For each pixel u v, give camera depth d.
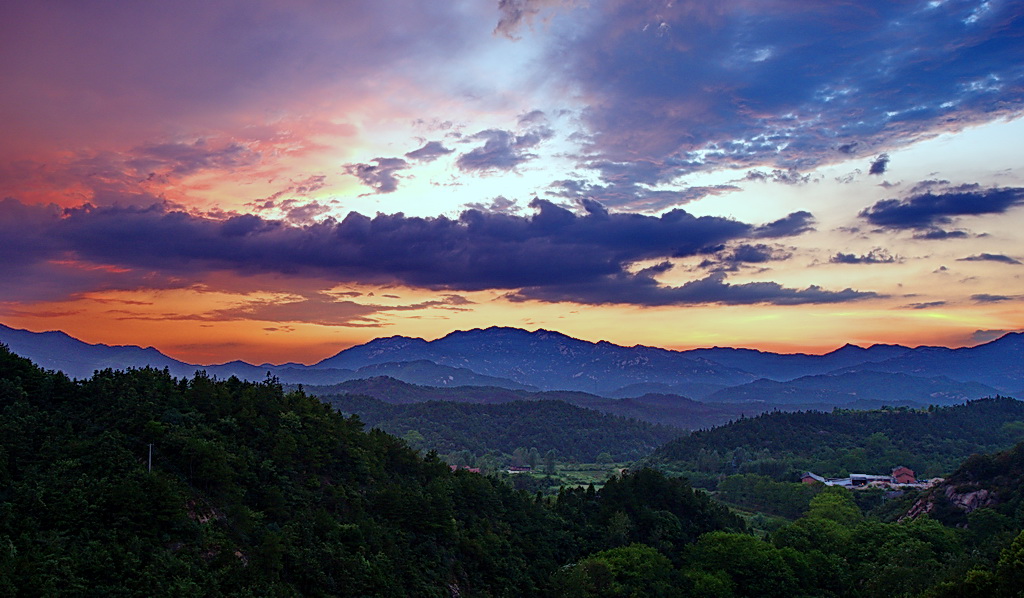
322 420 104.12
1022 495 124.75
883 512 162.50
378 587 79.19
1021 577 82.88
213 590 64.25
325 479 94.81
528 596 98.31
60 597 56.06
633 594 100.12
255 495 82.19
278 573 72.75
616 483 138.38
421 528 94.38
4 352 87.81
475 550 97.44
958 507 134.88
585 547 118.44
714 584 103.00
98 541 62.69
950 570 93.00
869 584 101.31
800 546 119.88
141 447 77.00
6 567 55.06
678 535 123.62
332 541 80.75
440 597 85.56
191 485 76.38
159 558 63.66
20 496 64.62
